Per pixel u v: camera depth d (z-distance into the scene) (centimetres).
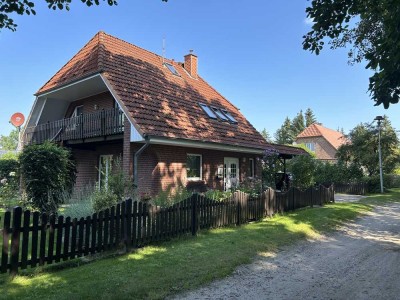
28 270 554
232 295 499
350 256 751
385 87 468
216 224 966
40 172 1075
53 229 592
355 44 1197
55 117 2003
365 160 2903
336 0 586
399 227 1159
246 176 2034
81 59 1723
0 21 662
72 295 459
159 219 786
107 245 677
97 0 687
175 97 1689
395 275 614
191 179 1647
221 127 1778
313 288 539
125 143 1317
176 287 514
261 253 735
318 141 5572
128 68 1602
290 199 1380
